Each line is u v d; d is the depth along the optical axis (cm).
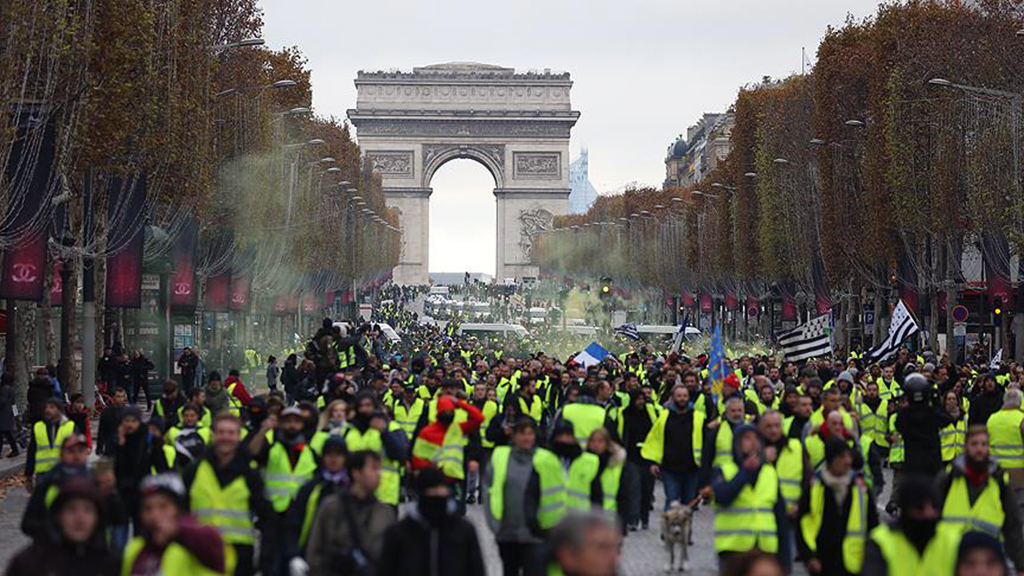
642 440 6034
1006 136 12850
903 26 14650
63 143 8731
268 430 4094
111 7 9250
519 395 6762
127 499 4344
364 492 3195
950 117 13900
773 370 8275
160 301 13162
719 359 7438
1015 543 3594
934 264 14538
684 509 4934
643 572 4959
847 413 5331
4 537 5822
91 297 10619
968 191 13475
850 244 16750
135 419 4353
